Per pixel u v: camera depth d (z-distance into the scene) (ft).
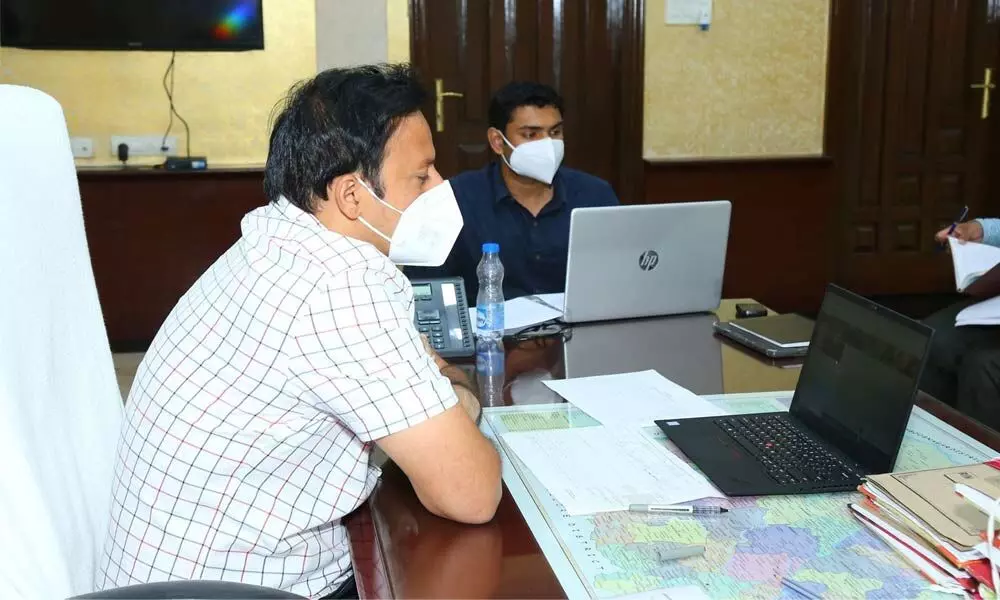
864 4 16.22
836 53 16.28
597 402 5.35
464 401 4.85
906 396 4.19
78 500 4.14
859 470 4.32
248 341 3.82
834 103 16.43
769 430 4.82
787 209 16.65
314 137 4.02
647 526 3.89
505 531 3.88
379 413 3.77
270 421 3.87
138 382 4.11
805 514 3.98
